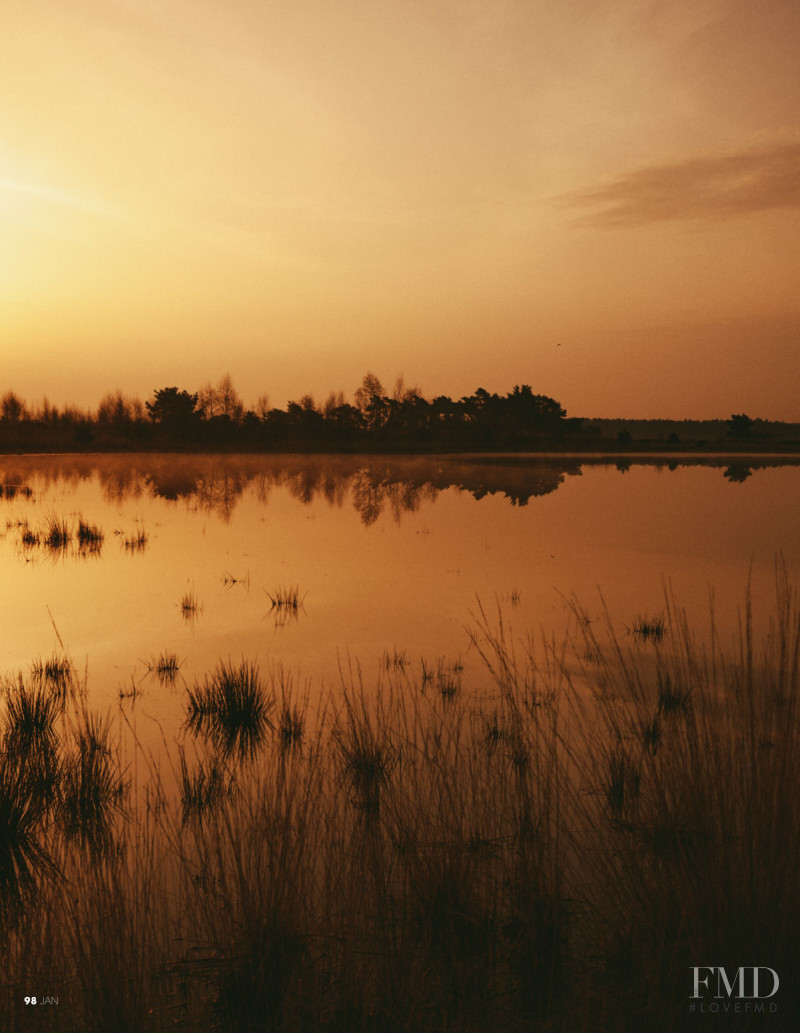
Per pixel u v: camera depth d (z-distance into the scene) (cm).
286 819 329
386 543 1659
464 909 330
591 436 9062
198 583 1215
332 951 305
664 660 744
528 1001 286
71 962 305
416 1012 269
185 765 471
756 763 297
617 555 1495
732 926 269
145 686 698
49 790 481
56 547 1588
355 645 841
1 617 984
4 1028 263
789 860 276
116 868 309
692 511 2319
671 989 268
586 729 551
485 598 1093
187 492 2984
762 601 1034
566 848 367
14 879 381
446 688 677
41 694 595
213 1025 275
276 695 664
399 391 8294
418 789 421
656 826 345
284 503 2584
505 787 431
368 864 354
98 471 4209
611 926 310
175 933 329
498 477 3962
